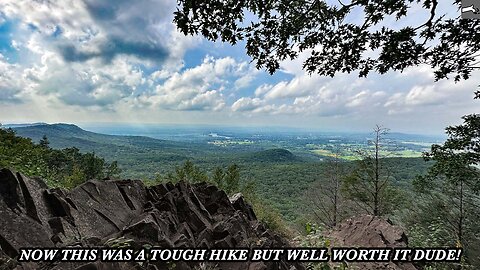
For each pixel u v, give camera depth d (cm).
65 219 411
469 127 1212
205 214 614
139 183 637
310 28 458
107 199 513
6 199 375
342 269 500
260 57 486
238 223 576
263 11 416
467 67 410
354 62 450
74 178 1277
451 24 380
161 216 526
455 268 723
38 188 432
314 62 484
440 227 1450
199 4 386
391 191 1908
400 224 1944
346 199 2109
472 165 1232
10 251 321
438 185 1565
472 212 1517
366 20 403
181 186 659
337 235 862
